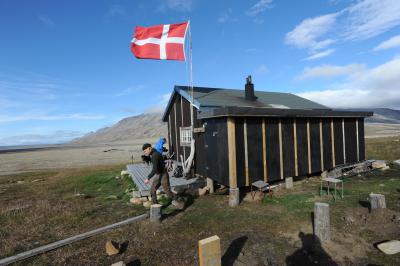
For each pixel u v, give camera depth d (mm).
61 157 39969
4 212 7773
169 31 10250
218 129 8594
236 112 7582
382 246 4602
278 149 8922
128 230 6000
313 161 9875
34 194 11086
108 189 11414
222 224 6031
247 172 8172
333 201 7191
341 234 5219
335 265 4270
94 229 6141
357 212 6230
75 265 4582
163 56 10109
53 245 5254
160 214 6426
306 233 5379
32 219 7035
